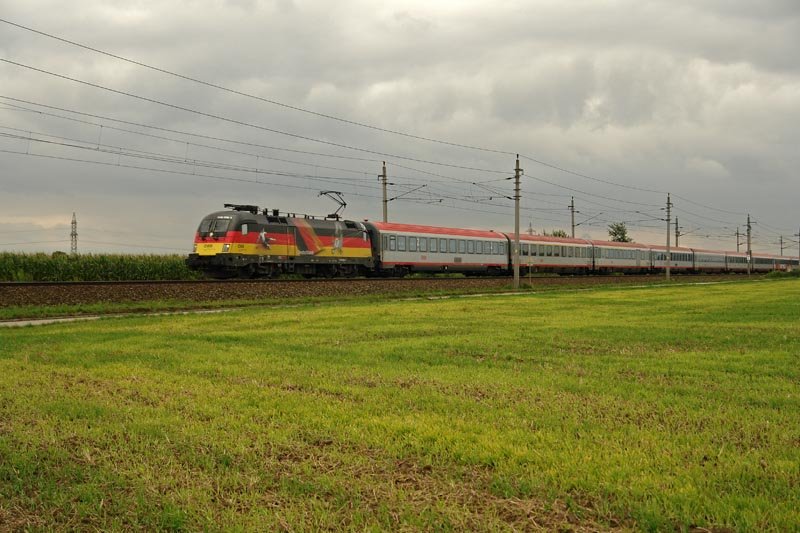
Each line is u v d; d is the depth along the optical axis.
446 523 4.66
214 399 8.55
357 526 4.70
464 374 10.23
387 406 8.09
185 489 5.37
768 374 10.14
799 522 4.46
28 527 4.75
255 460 6.08
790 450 6.03
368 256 44.06
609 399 8.32
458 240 51.41
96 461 6.11
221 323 19.33
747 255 96.94
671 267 79.06
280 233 37.91
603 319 19.95
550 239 61.06
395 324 18.72
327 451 6.35
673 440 6.44
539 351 12.85
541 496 5.15
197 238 36.59
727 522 4.56
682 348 13.13
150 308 24.66
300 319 20.48
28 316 21.59
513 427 6.99
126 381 9.82
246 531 4.63
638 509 4.79
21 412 7.92
